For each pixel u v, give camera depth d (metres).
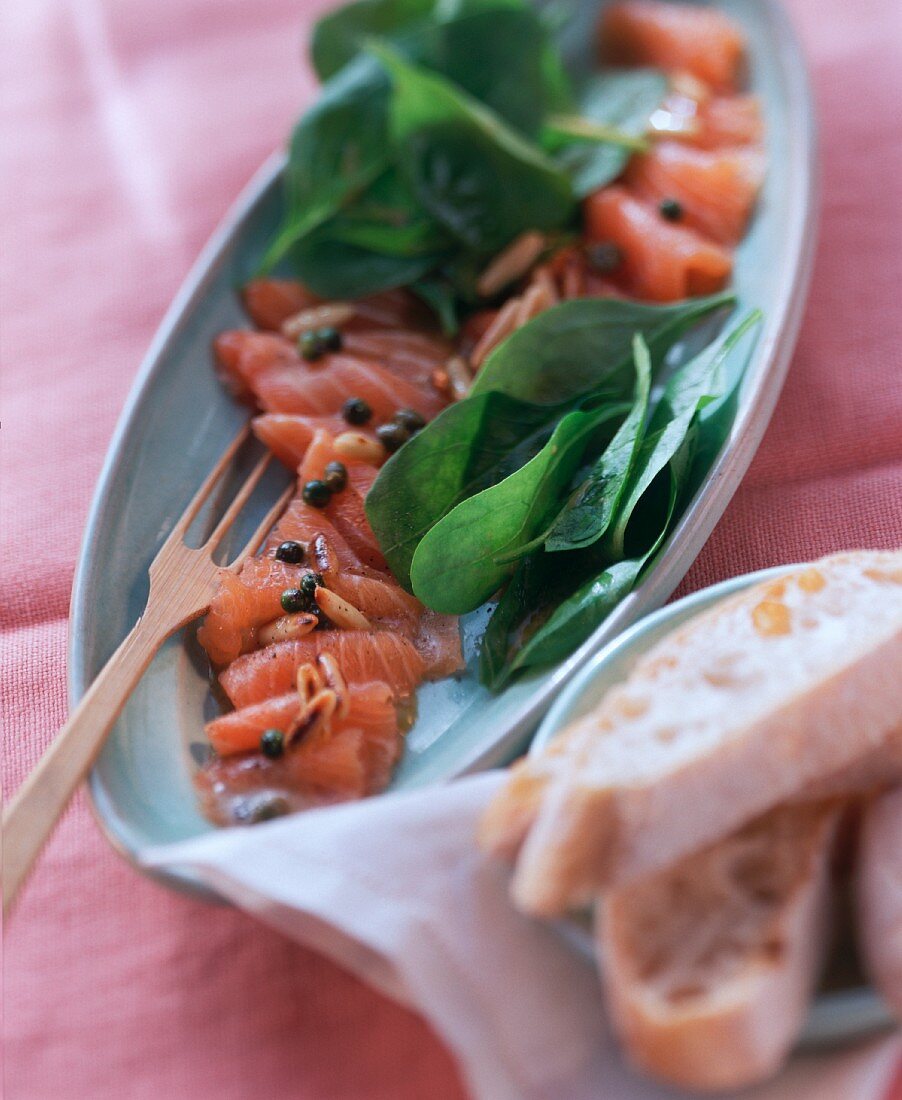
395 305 0.65
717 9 0.72
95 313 0.68
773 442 0.60
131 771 0.50
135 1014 0.48
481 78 0.67
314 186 0.65
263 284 0.64
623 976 0.44
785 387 0.62
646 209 0.65
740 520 0.58
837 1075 0.44
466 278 0.64
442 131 0.65
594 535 0.53
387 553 0.54
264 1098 0.47
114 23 0.84
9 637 0.57
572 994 0.45
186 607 0.54
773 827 0.46
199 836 0.50
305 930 0.47
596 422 0.55
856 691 0.46
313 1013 0.48
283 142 0.75
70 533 0.60
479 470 0.56
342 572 0.55
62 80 0.81
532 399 0.57
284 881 0.46
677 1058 0.43
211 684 0.54
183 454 0.59
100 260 0.71
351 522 0.56
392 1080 0.47
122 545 0.55
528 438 0.56
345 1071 0.47
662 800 0.44
